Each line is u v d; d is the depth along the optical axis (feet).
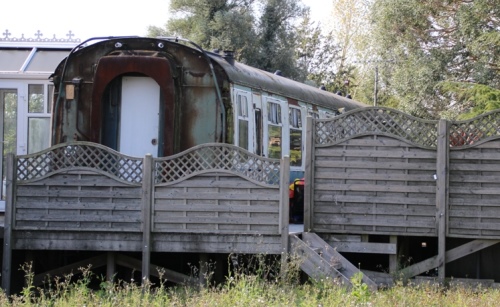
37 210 40.70
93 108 46.37
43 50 56.90
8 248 40.42
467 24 84.17
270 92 55.52
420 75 88.79
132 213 40.45
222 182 40.11
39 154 40.70
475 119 42.34
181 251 40.42
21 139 52.75
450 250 42.83
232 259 40.40
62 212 40.65
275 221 39.83
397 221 42.68
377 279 43.21
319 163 43.21
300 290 37.83
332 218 43.11
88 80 47.88
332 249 41.47
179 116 46.73
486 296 38.58
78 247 40.68
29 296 36.60
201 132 46.73
